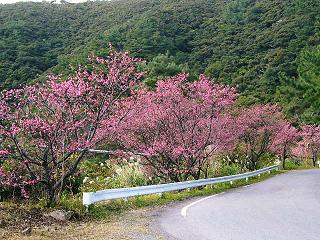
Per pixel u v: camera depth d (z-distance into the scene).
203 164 24.28
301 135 54.50
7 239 8.05
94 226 10.27
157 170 21.42
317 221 10.55
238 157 38.41
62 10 106.75
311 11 79.44
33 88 12.59
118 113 15.62
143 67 43.62
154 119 20.97
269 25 90.06
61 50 64.81
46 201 12.24
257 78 69.62
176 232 9.24
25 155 11.96
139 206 14.68
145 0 122.00
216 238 8.47
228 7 104.81
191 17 97.31
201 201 16.05
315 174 34.59
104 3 122.06
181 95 22.23
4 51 51.59
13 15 90.19
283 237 8.49
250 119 37.09
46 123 12.04
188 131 22.52
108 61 14.41
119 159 21.00
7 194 14.07
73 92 12.51
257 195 18.03
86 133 13.32
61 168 13.54
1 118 11.60
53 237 8.66
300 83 29.88
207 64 76.00
